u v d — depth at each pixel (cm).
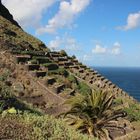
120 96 5153
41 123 1402
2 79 3584
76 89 4347
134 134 3161
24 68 4053
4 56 4166
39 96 3653
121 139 2894
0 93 1858
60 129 1398
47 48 6538
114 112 2559
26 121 1374
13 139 1185
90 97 2530
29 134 1256
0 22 6334
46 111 3288
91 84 4988
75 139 1402
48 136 1311
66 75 4675
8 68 3972
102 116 2494
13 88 3569
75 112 2478
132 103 4759
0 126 1261
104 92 2558
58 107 3481
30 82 3866
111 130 2864
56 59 5491
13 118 1385
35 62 4447
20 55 4538
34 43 6266
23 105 2064
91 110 2445
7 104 1775
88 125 2445
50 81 4022
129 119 3750
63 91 3956
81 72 5525
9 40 5100
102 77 5878
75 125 2392
